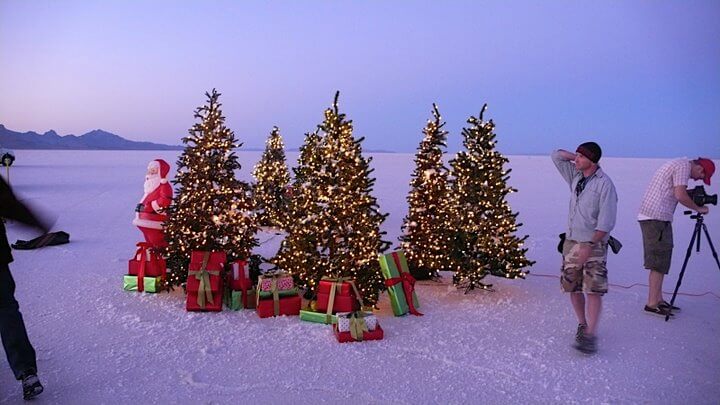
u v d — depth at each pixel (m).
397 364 4.92
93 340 5.41
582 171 5.43
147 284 7.16
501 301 7.05
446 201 7.78
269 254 10.13
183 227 6.86
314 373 4.70
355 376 4.64
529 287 7.89
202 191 6.92
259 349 5.25
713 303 7.11
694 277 8.68
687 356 5.21
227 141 7.12
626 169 51.38
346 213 6.59
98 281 7.79
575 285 5.38
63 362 4.85
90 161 62.69
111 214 16.09
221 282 6.62
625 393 4.41
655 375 4.77
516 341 5.55
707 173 6.32
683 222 15.27
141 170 42.50
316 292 6.66
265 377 4.61
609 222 5.11
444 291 7.59
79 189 24.78
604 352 5.29
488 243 7.34
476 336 5.69
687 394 4.41
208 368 4.78
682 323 6.22
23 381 4.06
